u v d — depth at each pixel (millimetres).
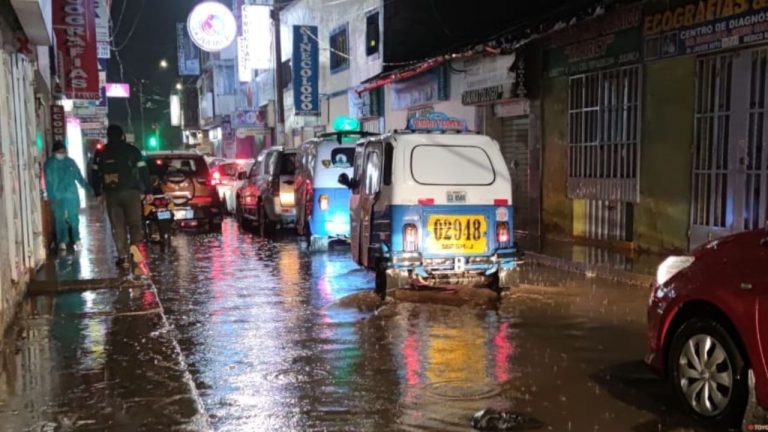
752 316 4285
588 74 12945
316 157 13000
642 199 11727
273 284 9852
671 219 11172
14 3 8000
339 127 16922
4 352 6398
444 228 8352
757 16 9320
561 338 6809
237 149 42844
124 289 9188
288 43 31844
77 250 12547
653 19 11164
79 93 14422
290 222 15688
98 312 7918
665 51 10977
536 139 14461
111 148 10406
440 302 8430
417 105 19641
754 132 9688
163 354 6320
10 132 8289
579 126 13297
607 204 12727
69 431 4598
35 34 9867
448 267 8344
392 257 8180
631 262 10555
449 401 5141
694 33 10398
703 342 4648
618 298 8609
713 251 4828
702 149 10562
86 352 6387
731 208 10070
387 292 8539
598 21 12406
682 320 4938
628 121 12023
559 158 13883
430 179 8367
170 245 14156
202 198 16547
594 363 6016
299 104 26016
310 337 6938
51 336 6934
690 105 10695
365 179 9445
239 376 5762
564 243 13047
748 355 4305
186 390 5352
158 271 11094
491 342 6688
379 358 6211
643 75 11555
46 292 8992
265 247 14039
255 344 6719
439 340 6770
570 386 5434
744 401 4383
